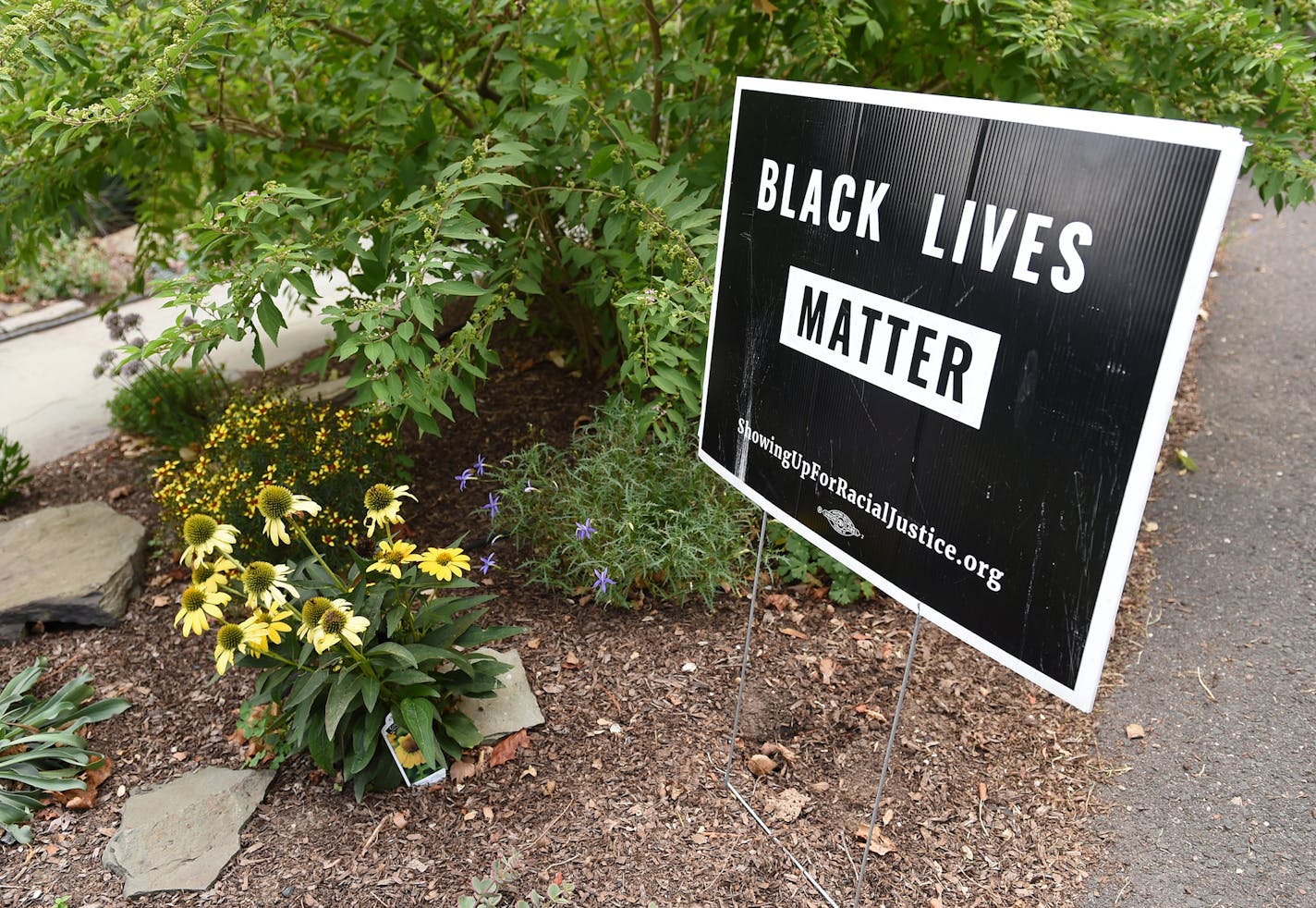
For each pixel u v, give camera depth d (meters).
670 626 3.33
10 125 3.40
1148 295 1.41
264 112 3.99
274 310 2.77
